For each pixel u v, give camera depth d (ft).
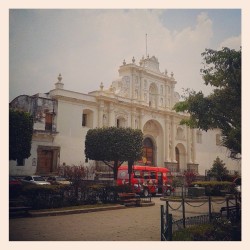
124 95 129.59
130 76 132.67
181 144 154.20
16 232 36.19
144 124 135.33
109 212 53.11
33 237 34.37
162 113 144.46
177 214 50.93
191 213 52.19
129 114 129.49
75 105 108.78
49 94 106.63
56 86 104.06
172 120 149.38
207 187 84.43
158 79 146.72
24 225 39.81
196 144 158.40
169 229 31.86
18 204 48.42
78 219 44.98
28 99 97.40
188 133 157.38
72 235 35.40
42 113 99.50
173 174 133.39
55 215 47.83
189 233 33.37
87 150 80.84
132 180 87.71
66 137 104.06
